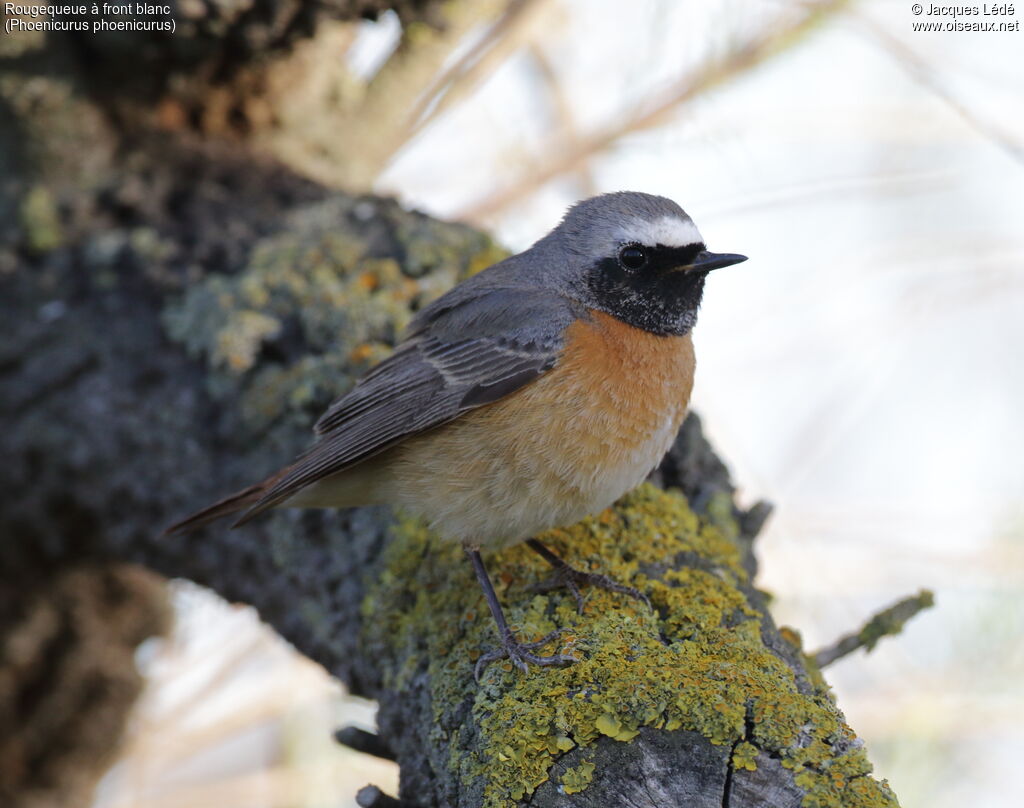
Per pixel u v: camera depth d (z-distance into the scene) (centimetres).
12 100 1138
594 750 629
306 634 933
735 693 638
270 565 971
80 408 1058
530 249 925
